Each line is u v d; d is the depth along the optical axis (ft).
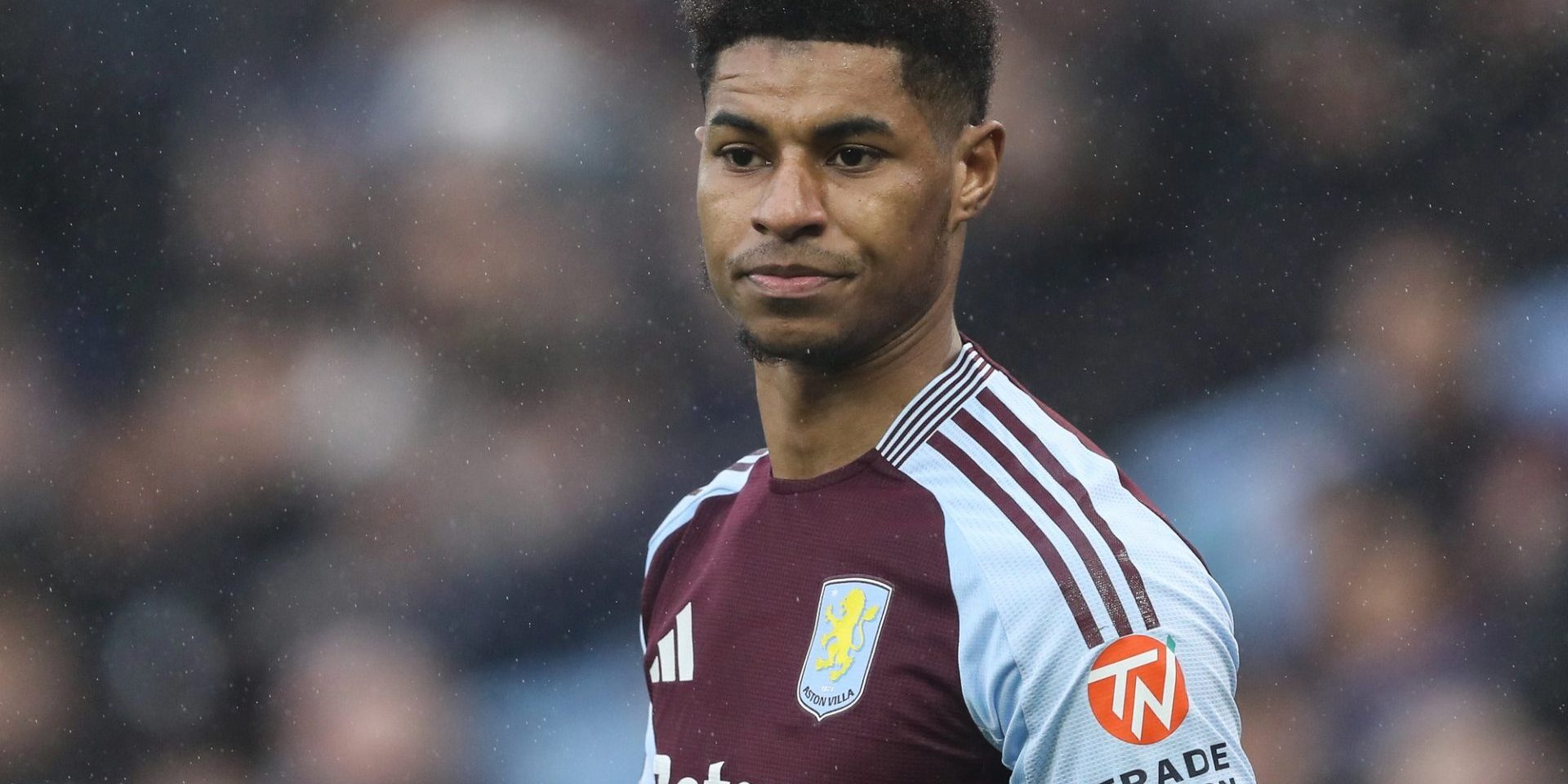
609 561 89.20
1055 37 94.99
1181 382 91.71
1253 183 94.12
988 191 25.89
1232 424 89.20
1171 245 93.76
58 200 95.45
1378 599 81.25
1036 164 93.66
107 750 84.43
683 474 91.40
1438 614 81.00
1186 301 92.79
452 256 94.02
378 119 96.58
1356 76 94.58
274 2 97.71
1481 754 78.13
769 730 24.73
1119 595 22.54
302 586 87.04
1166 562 23.22
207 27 97.50
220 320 93.97
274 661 85.61
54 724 84.53
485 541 88.48
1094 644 22.34
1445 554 82.69
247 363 92.58
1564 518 82.89
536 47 97.45
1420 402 87.35
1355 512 83.92
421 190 95.20
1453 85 94.73
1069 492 23.89
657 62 98.22
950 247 25.55
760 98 23.76
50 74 96.84
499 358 93.04
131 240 94.84
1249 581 83.05
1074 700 22.35
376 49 97.66
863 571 24.70
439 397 91.76
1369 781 77.77
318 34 97.50
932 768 23.75
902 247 24.03
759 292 24.12
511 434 91.20
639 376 93.04
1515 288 90.94
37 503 89.04
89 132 96.37
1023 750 23.02
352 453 90.12
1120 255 93.76
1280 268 92.73
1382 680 79.36
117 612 87.04
